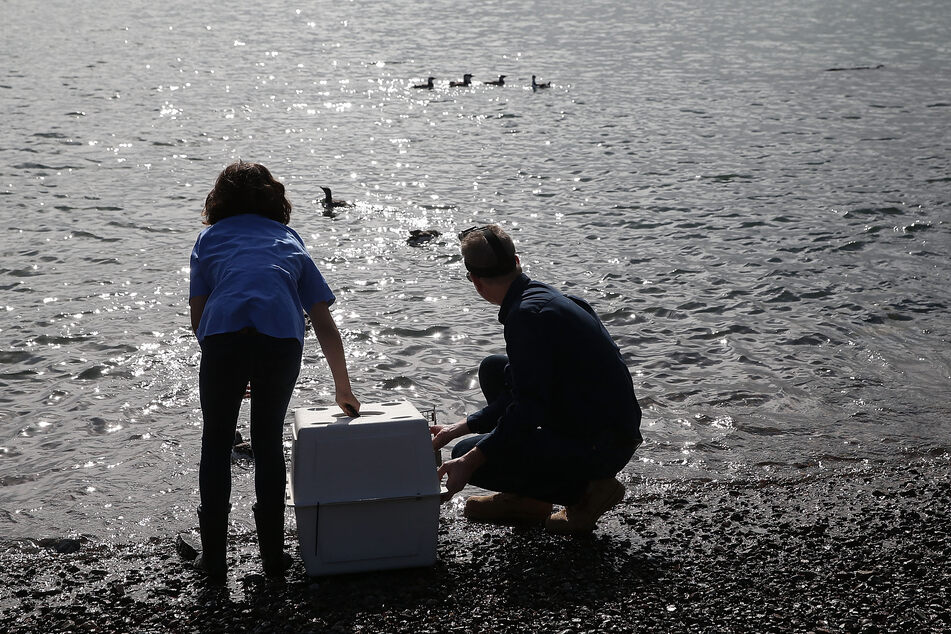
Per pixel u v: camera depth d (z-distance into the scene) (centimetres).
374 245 1273
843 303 999
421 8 5400
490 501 512
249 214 464
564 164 1853
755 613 408
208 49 3841
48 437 664
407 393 764
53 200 1493
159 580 446
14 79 2902
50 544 504
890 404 716
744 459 614
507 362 515
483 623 399
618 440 476
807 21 4881
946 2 5781
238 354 421
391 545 447
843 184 1647
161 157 1888
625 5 5531
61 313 959
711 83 3006
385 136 2181
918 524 499
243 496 555
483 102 2697
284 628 396
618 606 414
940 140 2091
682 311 987
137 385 766
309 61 3541
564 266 1173
